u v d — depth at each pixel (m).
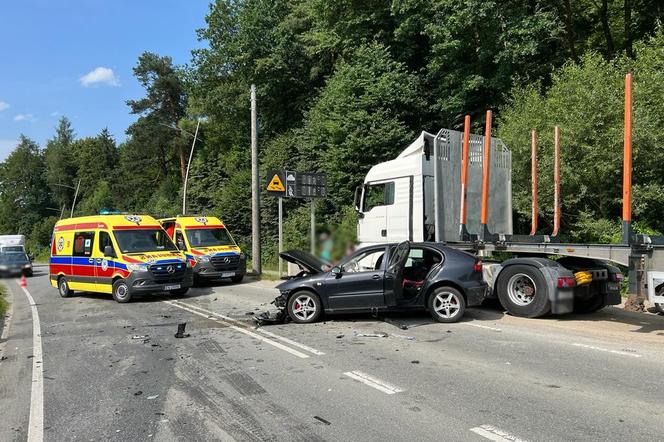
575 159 13.28
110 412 5.00
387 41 22.78
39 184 97.00
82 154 83.06
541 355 6.59
